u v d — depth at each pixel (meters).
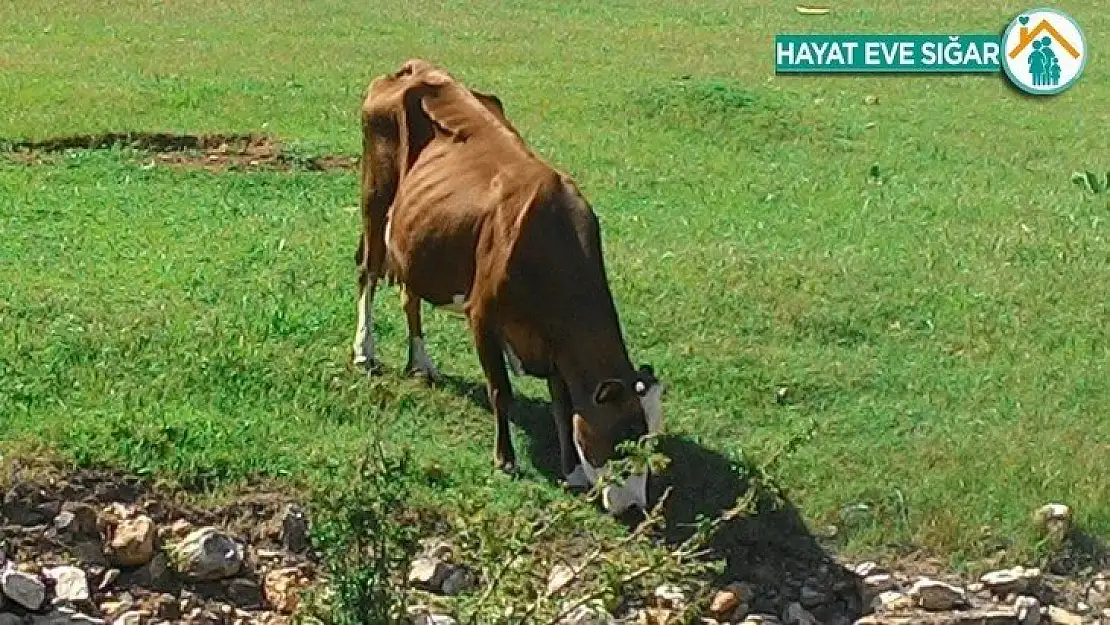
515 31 24.81
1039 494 9.29
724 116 18.03
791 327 11.28
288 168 15.45
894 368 10.79
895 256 13.02
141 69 19.69
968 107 20.05
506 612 6.31
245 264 12.00
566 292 8.95
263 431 9.16
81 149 15.54
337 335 10.66
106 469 8.60
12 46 21.00
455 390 10.05
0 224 12.65
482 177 9.45
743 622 8.24
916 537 8.95
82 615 7.74
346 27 24.39
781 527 8.96
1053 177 16.55
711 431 9.84
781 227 13.94
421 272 9.71
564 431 9.19
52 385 9.38
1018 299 12.04
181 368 9.77
